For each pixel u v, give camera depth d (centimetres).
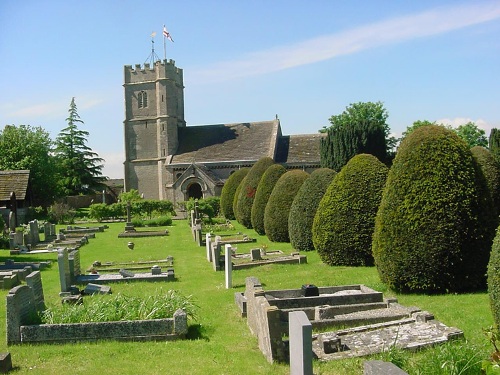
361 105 6944
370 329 941
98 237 3219
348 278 1479
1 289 1556
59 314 1014
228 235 2977
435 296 1197
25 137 5850
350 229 1664
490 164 2130
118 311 1024
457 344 776
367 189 1675
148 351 909
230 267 1492
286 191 2509
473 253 1195
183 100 7194
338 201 1695
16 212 4141
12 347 941
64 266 1398
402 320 963
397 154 1311
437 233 1194
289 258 1833
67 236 3145
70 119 7444
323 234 1711
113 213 4803
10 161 5659
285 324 996
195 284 1563
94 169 7569
